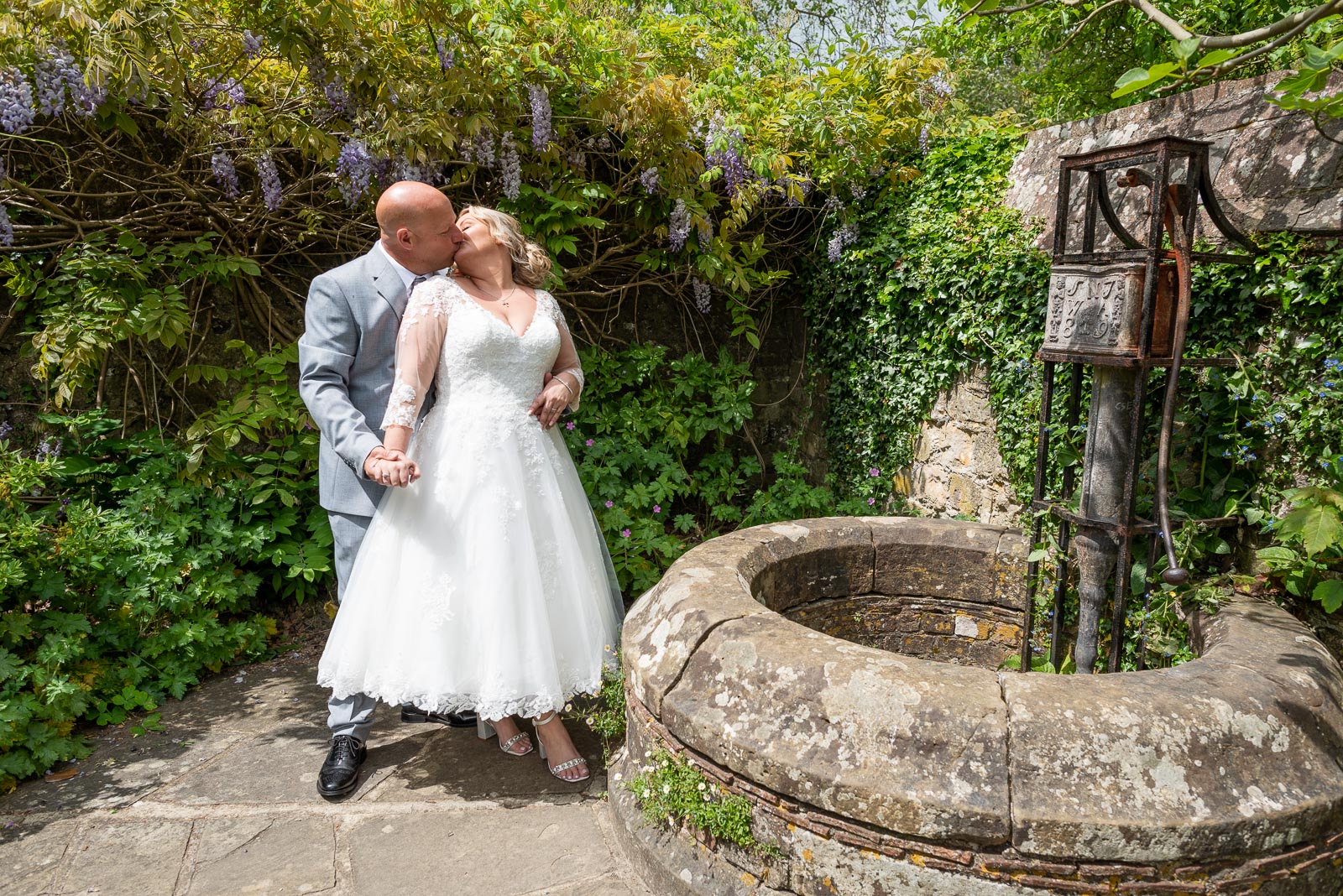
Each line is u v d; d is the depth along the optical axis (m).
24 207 3.28
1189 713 1.54
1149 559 2.19
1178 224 1.97
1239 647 1.81
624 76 3.64
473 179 3.93
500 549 2.19
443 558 2.18
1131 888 1.44
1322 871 1.54
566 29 3.50
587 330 4.50
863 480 4.16
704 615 2.01
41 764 2.41
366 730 2.48
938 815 1.48
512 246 2.38
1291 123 2.26
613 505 3.86
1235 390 2.16
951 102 4.70
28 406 3.58
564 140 3.91
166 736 2.66
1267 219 2.16
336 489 2.38
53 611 2.76
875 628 2.91
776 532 2.73
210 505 3.32
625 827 2.05
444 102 3.31
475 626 2.19
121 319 3.20
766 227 4.57
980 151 3.61
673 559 3.90
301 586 3.51
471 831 2.17
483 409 2.24
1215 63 1.71
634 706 2.09
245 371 3.62
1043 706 1.57
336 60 3.15
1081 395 2.71
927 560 2.85
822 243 4.45
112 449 3.43
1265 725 1.55
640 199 4.13
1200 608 2.12
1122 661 2.43
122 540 2.92
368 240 3.98
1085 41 5.34
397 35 3.34
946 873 1.52
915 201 3.79
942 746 1.54
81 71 2.79
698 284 4.45
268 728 2.72
